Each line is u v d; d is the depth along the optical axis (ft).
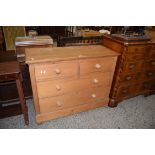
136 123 6.68
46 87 5.52
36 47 6.78
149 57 6.95
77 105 6.66
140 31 7.11
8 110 6.33
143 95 8.76
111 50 6.43
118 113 7.21
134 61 6.59
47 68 5.15
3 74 4.74
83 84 6.17
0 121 6.31
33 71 5.00
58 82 5.62
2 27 11.68
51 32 19.53
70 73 5.62
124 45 5.94
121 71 6.50
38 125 6.24
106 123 6.57
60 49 6.18
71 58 5.24
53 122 6.45
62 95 6.01
